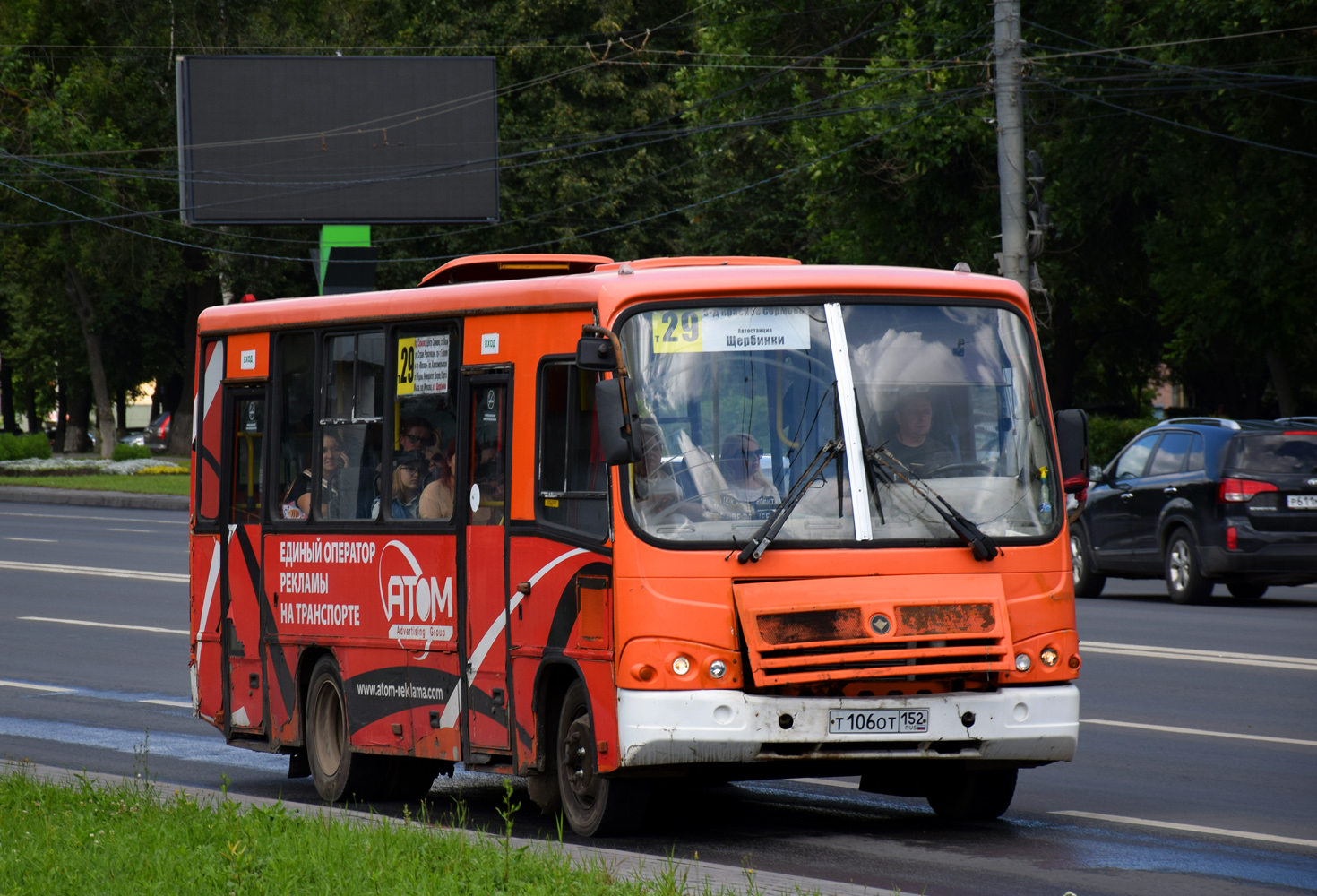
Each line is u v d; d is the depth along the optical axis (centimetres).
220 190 11719
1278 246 8712
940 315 2272
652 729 2066
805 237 14012
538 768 2291
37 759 3164
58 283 16938
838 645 2067
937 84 9375
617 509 2117
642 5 14500
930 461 2209
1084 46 9119
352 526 2680
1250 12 7956
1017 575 2192
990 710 2116
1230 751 2900
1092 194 9644
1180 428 5506
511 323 2378
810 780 2828
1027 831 2284
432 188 12012
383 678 2605
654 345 2173
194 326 16825
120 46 15062
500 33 14388
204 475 3098
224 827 2086
